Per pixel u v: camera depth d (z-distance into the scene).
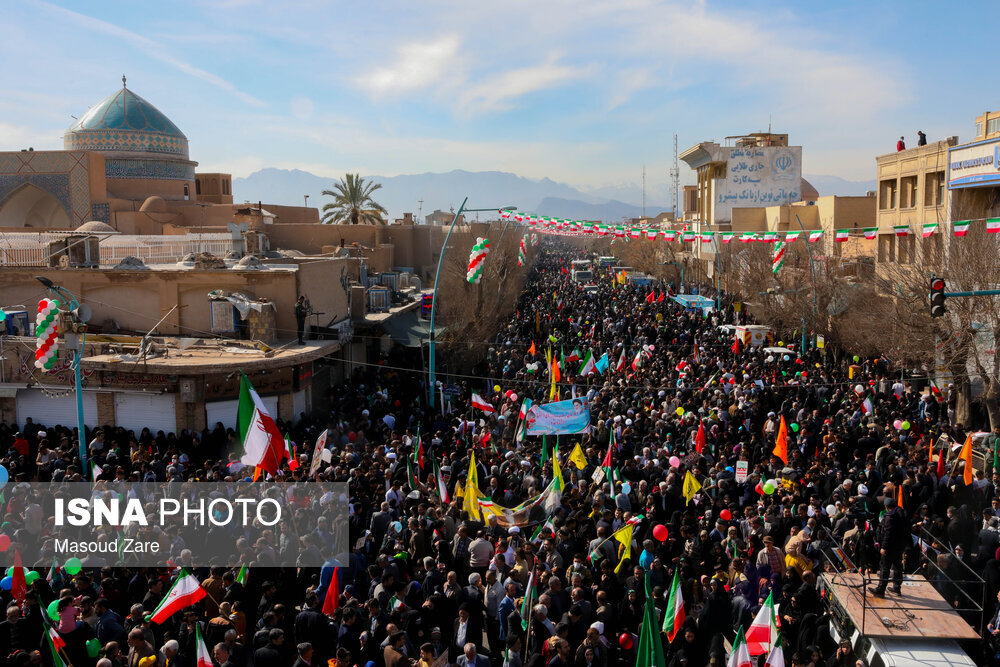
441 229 53.94
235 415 21.58
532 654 9.50
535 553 11.84
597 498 12.98
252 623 10.97
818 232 25.22
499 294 41.16
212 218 45.66
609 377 26.02
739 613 10.17
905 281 24.36
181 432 20.27
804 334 31.72
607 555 11.52
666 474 14.87
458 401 26.11
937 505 14.10
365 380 27.58
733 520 12.59
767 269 38.34
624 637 9.44
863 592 9.50
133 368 20.67
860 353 28.91
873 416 19.88
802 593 10.41
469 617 10.19
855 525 12.30
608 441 18.28
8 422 21.67
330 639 9.69
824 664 9.05
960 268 21.92
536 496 14.07
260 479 14.63
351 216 56.56
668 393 22.11
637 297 53.41
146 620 9.66
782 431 16.03
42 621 9.62
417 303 37.31
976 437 18.12
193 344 23.02
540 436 19.52
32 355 21.36
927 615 9.25
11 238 28.14
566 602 10.29
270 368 21.44
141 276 24.02
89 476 16.64
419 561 11.75
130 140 46.84
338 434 19.22
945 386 23.89
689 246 69.50
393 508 13.61
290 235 44.38
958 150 28.94
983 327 21.73
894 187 37.72
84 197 41.25
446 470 15.95
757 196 64.50
